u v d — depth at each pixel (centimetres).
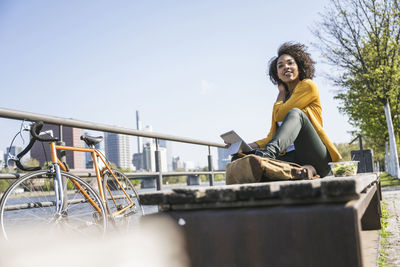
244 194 140
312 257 123
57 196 253
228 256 133
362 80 1614
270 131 332
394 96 1644
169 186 455
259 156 238
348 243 120
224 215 134
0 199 226
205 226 136
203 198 144
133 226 344
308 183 132
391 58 1588
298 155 295
